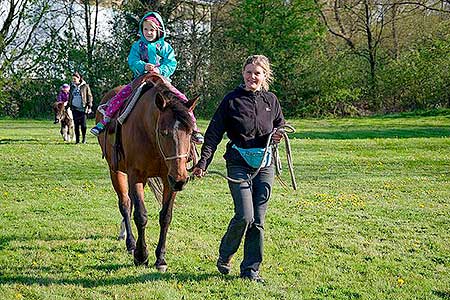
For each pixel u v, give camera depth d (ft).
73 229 24.63
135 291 17.07
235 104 17.40
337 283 18.11
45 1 111.65
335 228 25.39
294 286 17.78
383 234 24.41
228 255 18.15
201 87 113.70
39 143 59.67
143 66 21.50
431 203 31.09
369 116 116.78
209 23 120.37
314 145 61.62
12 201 30.73
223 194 33.19
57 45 114.21
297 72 116.26
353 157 51.65
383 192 34.37
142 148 18.45
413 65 117.70
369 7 128.06
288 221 26.53
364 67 125.70
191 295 16.79
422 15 126.72
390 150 57.21
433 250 22.08
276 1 114.83
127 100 20.29
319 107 117.60
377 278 18.65
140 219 18.71
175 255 20.71
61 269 19.25
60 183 36.45
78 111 58.90
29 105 111.75
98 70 115.85
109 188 34.91
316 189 35.29
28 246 21.97
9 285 17.53
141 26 21.94
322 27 119.65
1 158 47.67
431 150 57.21
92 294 16.79
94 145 58.29
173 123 16.81
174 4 113.39
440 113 111.55
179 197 32.12
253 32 114.83
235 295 16.84
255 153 17.28
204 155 17.47
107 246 21.94
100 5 123.85
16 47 111.75
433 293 17.44
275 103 17.92
